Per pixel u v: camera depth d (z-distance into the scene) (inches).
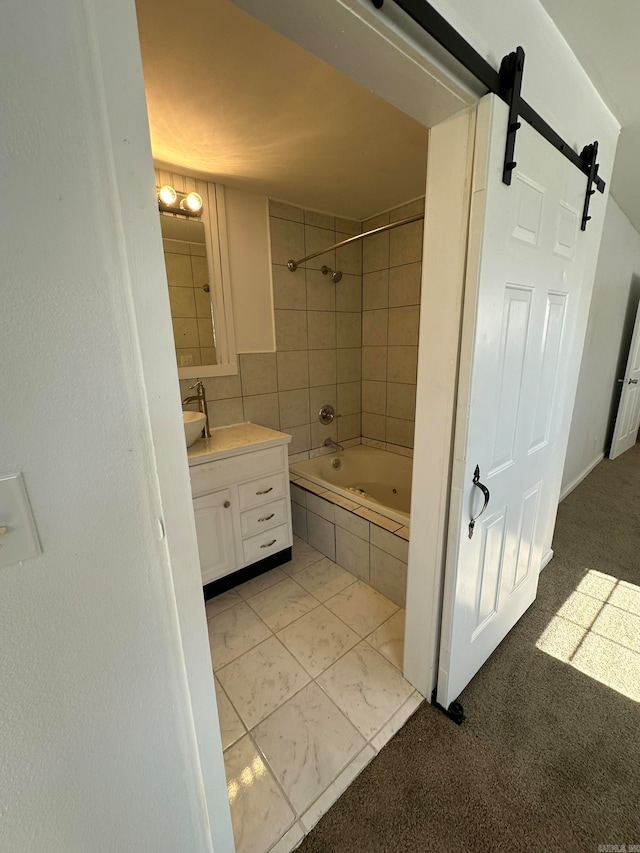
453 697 52.6
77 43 14.9
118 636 21.2
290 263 98.5
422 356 43.2
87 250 16.7
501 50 34.1
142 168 17.2
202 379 88.8
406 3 23.9
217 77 47.2
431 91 31.3
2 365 15.7
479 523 47.2
